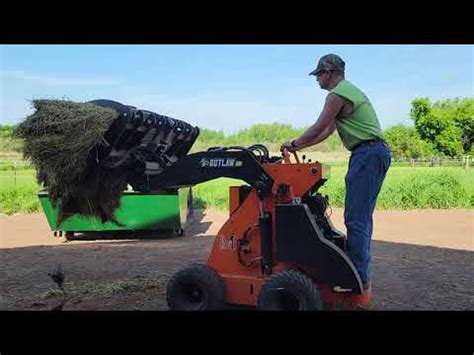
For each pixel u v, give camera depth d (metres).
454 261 8.28
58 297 6.01
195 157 5.01
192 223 14.65
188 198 13.61
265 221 4.76
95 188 5.46
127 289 6.32
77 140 5.21
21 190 19.91
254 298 4.82
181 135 6.94
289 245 4.57
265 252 4.77
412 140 67.12
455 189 19.17
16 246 10.70
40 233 13.05
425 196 18.59
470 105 67.62
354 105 4.59
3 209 18.91
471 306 5.46
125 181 5.46
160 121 6.11
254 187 4.79
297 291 4.36
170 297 4.97
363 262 4.68
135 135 5.77
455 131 66.75
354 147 4.68
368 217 4.69
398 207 18.47
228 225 4.98
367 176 4.60
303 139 4.67
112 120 5.33
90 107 5.38
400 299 5.77
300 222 4.53
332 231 4.93
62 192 5.55
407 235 11.68
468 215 16.20
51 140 5.21
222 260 5.00
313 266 4.51
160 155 5.79
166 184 5.16
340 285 4.46
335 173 24.50
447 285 6.52
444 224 13.87
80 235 12.38
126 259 8.80
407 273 7.29
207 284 4.82
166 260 8.64
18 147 5.32
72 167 5.29
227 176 4.90
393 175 23.52
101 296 5.99
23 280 7.11
